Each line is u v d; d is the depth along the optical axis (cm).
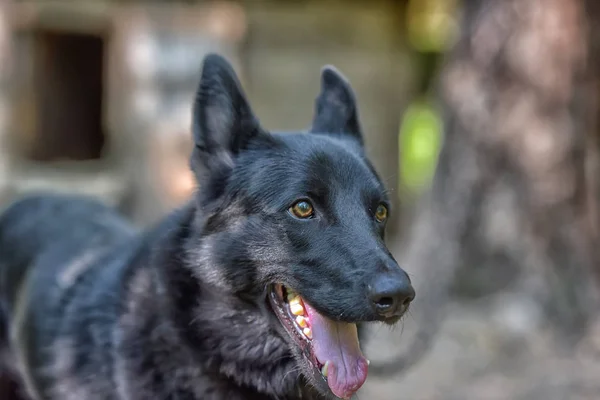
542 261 632
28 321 400
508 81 636
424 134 1555
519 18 627
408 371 593
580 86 619
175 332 335
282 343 337
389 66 1010
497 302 657
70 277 396
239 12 900
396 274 295
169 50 859
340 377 312
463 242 663
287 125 976
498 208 649
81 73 973
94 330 359
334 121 386
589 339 610
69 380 366
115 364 344
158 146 849
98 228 440
